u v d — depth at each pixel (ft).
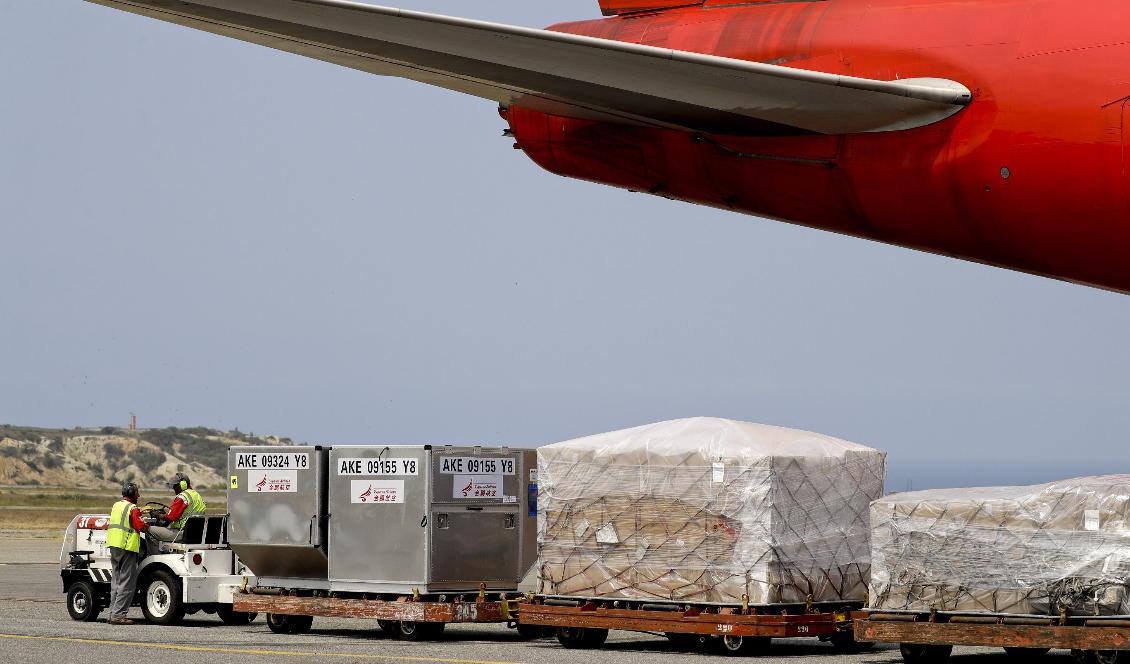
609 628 106.11
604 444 108.27
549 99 92.48
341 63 86.63
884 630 95.35
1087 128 84.53
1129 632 86.74
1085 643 88.12
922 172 92.53
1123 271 88.74
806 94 88.43
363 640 115.34
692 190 107.45
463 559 116.78
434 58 84.33
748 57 101.24
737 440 104.22
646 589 105.29
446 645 111.34
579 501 108.58
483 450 118.62
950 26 91.61
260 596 122.01
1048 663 100.01
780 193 101.91
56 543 293.84
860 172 95.86
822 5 99.76
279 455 121.39
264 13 79.46
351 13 78.79
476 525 117.70
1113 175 84.12
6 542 297.74
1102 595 88.74
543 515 110.11
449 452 116.57
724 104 90.89
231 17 80.33
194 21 81.82
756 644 103.76
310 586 121.08
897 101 89.15
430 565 114.73
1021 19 88.69
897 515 96.02
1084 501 90.17
